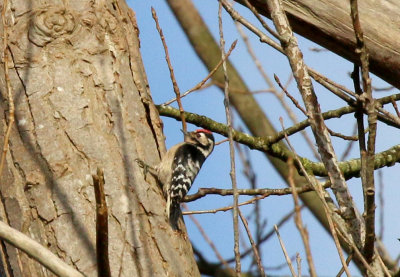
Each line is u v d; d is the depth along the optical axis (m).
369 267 7.85
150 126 10.62
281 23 9.46
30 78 9.83
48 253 7.05
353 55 10.91
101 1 10.62
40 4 10.16
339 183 9.22
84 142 9.67
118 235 9.31
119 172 9.70
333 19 10.73
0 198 9.48
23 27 10.02
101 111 9.98
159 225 9.67
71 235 9.16
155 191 9.98
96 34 10.36
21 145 9.56
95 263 9.03
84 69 10.09
